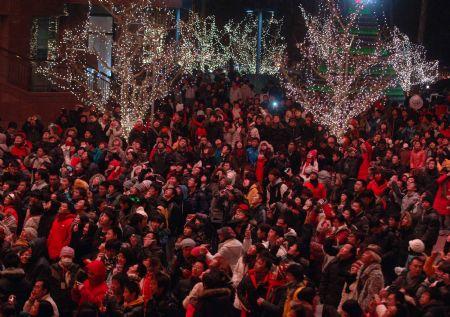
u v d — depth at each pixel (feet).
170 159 69.82
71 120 85.05
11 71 101.09
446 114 104.88
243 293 37.55
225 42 186.80
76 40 112.47
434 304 35.32
